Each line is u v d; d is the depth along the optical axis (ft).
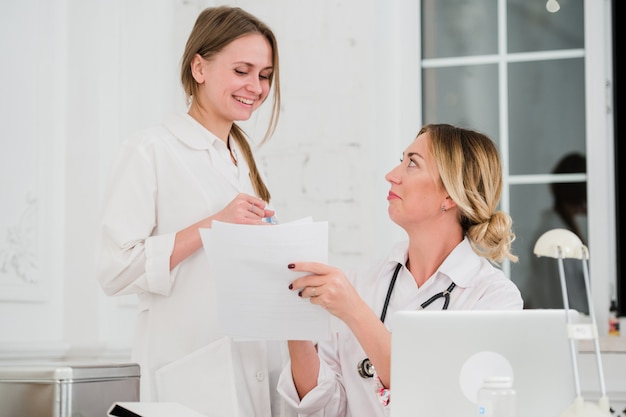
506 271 12.87
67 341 11.78
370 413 7.69
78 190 12.02
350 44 12.96
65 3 12.07
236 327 6.97
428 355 5.93
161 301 7.98
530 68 13.05
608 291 12.46
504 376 5.81
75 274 11.94
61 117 11.94
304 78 13.04
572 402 5.91
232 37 8.22
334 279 6.77
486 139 7.93
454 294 7.68
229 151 8.57
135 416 5.98
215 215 7.73
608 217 12.57
